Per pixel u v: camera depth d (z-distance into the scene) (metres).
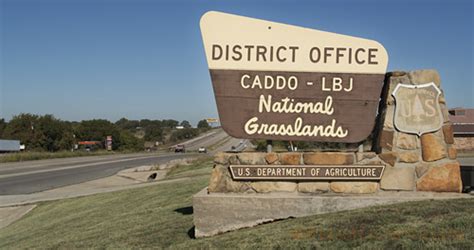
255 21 7.36
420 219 5.97
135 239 7.64
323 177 7.08
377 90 7.27
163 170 30.86
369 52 7.30
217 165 7.26
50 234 10.34
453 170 7.12
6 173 33.56
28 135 77.19
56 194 20.27
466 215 5.92
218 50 7.33
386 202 6.95
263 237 6.11
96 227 9.99
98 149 91.81
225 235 6.68
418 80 7.21
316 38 7.32
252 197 6.97
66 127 84.75
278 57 7.33
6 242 10.46
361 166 7.08
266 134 7.27
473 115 40.34
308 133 7.27
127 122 163.75
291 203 6.96
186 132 145.88
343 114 7.27
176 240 7.13
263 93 7.30
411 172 7.12
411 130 7.16
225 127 7.29
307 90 7.29
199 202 7.01
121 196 15.66
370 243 5.39
